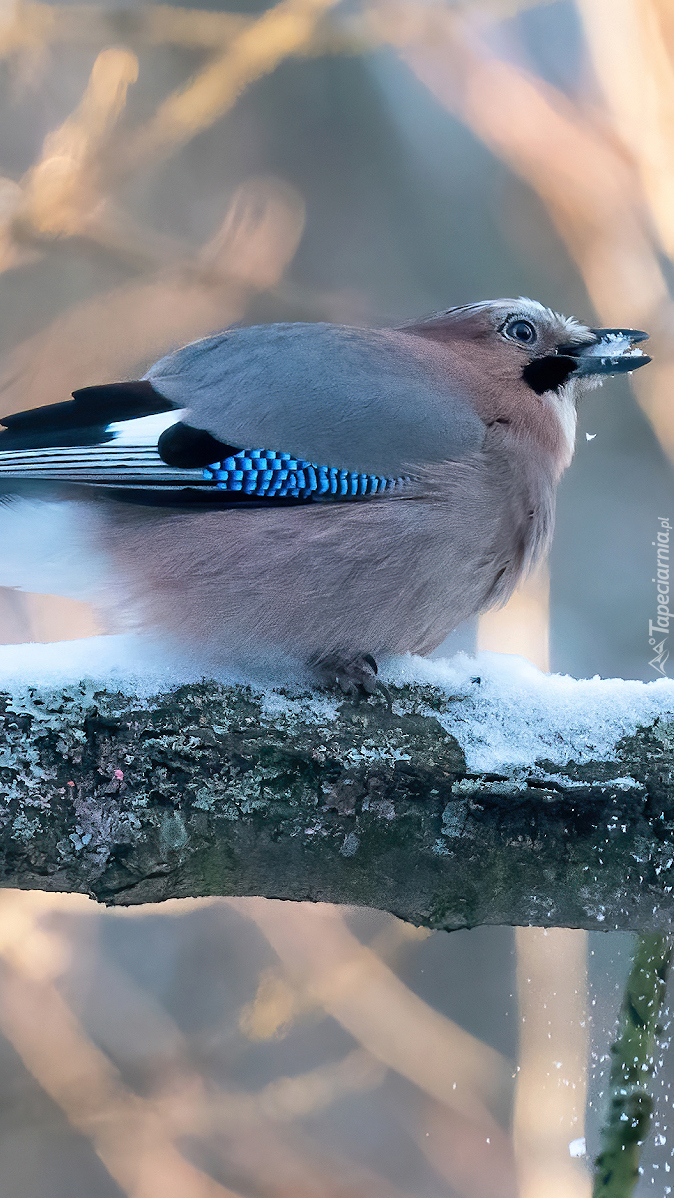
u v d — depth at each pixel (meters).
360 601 6.14
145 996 6.46
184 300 6.51
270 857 6.06
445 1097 6.43
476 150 7.90
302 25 6.46
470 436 6.16
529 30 6.53
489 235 7.84
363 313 6.54
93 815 6.05
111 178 6.46
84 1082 6.41
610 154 6.47
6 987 6.42
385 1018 6.43
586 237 6.48
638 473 7.02
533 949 6.35
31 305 6.54
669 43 6.46
